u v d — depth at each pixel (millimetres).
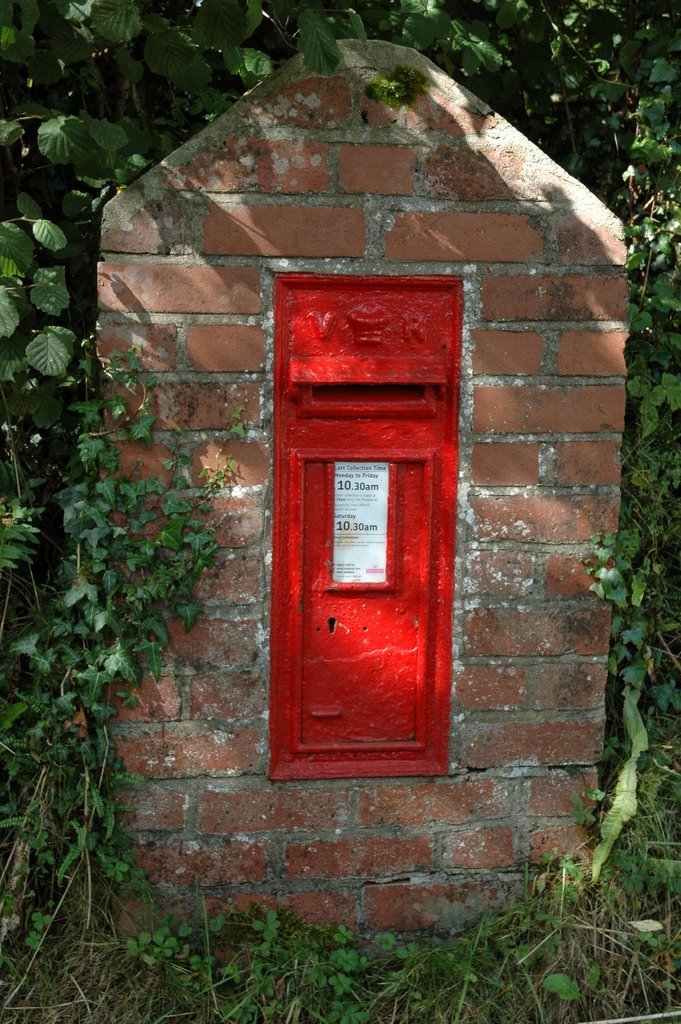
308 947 2334
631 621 2494
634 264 2664
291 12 2430
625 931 2334
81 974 2195
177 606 2238
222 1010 2168
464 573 2322
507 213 2217
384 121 2166
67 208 2521
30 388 2381
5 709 2266
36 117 2246
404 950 2338
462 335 2242
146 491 2191
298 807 2342
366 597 2318
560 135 3016
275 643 2293
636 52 2803
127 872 2301
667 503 2707
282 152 2150
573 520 2328
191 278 2162
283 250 2172
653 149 2742
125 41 2096
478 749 2379
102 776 2256
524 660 2361
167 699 2279
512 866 2422
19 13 2273
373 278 2199
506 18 2676
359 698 2342
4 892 2211
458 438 2275
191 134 2799
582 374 2281
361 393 2236
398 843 2379
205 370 2189
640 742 2463
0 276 2131
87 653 2244
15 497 2332
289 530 2266
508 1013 2203
